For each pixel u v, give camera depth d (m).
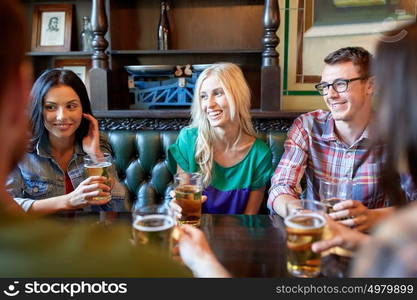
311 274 0.86
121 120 2.14
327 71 1.47
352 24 2.23
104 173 1.27
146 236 0.82
